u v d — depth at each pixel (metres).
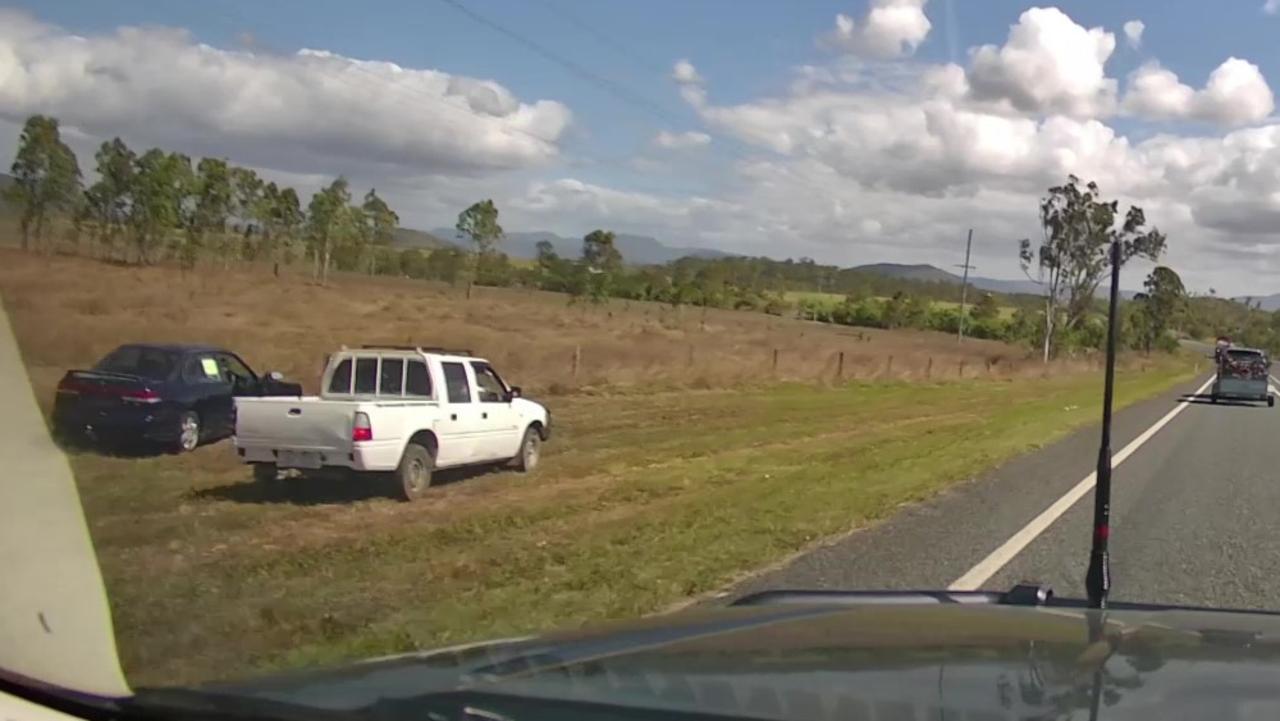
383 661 3.26
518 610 7.58
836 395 33.56
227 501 12.18
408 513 11.94
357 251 67.06
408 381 14.07
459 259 74.44
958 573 9.09
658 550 9.84
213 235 47.34
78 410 14.57
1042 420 26.89
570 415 23.58
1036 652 3.12
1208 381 65.69
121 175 39.81
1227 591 8.72
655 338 50.41
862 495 13.53
